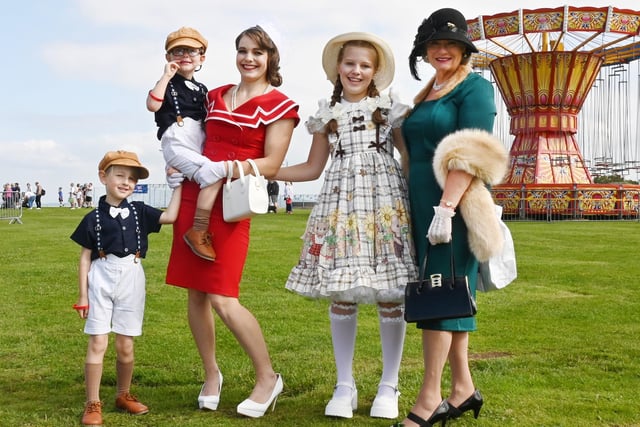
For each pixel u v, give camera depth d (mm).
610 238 18125
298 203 45594
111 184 4523
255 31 4562
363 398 4832
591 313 7930
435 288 3924
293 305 8383
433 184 4219
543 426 4191
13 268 11375
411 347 6293
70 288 9539
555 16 29875
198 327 4609
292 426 4238
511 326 7227
